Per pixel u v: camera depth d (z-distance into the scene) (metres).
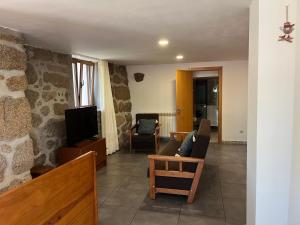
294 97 1.75
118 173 4.10
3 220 1.07
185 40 3.42
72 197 1.58
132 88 6.77
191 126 6.58
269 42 1.76
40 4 1.95
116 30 2.79
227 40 3.46
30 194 1.21
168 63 6.31
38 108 3.60
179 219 2.62
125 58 5.13
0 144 2.34
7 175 2.40
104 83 5.30
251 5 2.01
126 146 6.11
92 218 1.87
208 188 3.40
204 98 9.18
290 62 1.75
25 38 3.08
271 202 1.86
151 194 3.10
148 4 1.99
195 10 2.16
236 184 3.53
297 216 1.70
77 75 4.79
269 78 1.78
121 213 2.77
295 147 1.74
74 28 2.67
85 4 1.96
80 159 1.68
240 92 6.02
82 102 5.04
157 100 6.64
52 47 3.71
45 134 3.72
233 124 6.14
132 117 6.84
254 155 1.94
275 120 1.80
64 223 1.50
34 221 1.25
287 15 1.72
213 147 5.77
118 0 1.89
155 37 3.18
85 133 4.28
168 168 3.08
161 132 6.66
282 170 1.82
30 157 2.67
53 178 1.39
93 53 4.36
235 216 2.66
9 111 2.44
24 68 2.70
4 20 2.34
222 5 2.04
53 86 3.93
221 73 6.06
